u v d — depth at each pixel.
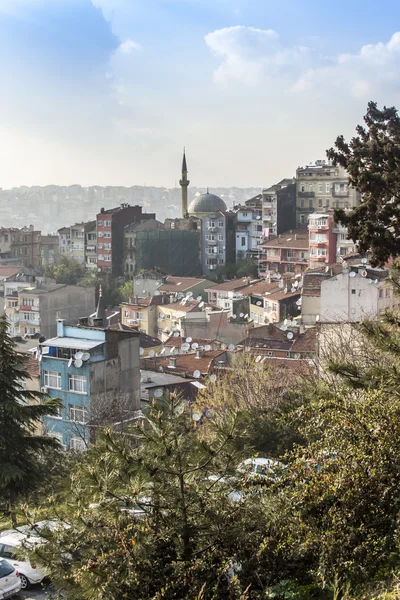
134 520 16.50
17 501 33.88
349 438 18.03
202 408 44.91
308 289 87.62
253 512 16.84
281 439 30.19
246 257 169.12
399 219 46.00
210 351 70.44
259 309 105.56
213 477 17.30
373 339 20.16
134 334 57.28
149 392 57.53
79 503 16.86
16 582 23.62
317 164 168.50
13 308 119.88
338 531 16.91
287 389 40.50
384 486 17.38
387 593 15.83
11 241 183.12
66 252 191.00
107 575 15.61
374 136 48.31
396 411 18.19
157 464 16.44
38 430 54.09
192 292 131.25
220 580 16.22
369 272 78.19
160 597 15.41
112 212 176.50
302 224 162.88
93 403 51.38
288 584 16.67
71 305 119.69
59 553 16.48
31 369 58.47
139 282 143.75
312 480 17.28
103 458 16.75
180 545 16.36
